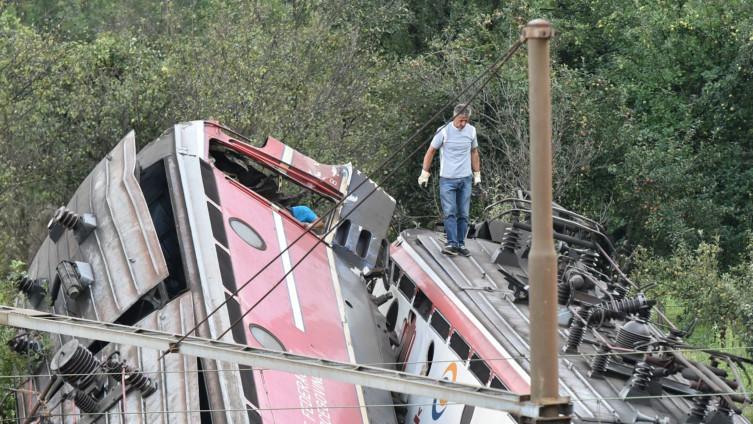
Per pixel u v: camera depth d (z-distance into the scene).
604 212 57.41
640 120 65.00
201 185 32.47
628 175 59.28
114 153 35.12
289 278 30.86
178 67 50.47
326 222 34.88
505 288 32.09
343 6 65.00
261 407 25.34
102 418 25.44
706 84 63.25
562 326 29.19
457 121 34.06
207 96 50.47
